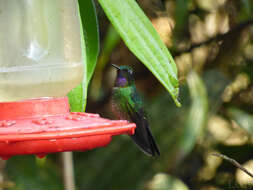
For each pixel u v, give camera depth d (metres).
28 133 4.52
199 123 10.02
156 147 8.19
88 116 5.36
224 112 11.88
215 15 11.62
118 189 10.88
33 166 10.24
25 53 5.62
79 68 5.81
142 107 8.76
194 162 11.76
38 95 5.70
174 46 10.49
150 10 9.00
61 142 4.69
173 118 10.87
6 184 9.73
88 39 6.09
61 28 5.73
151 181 10.87
